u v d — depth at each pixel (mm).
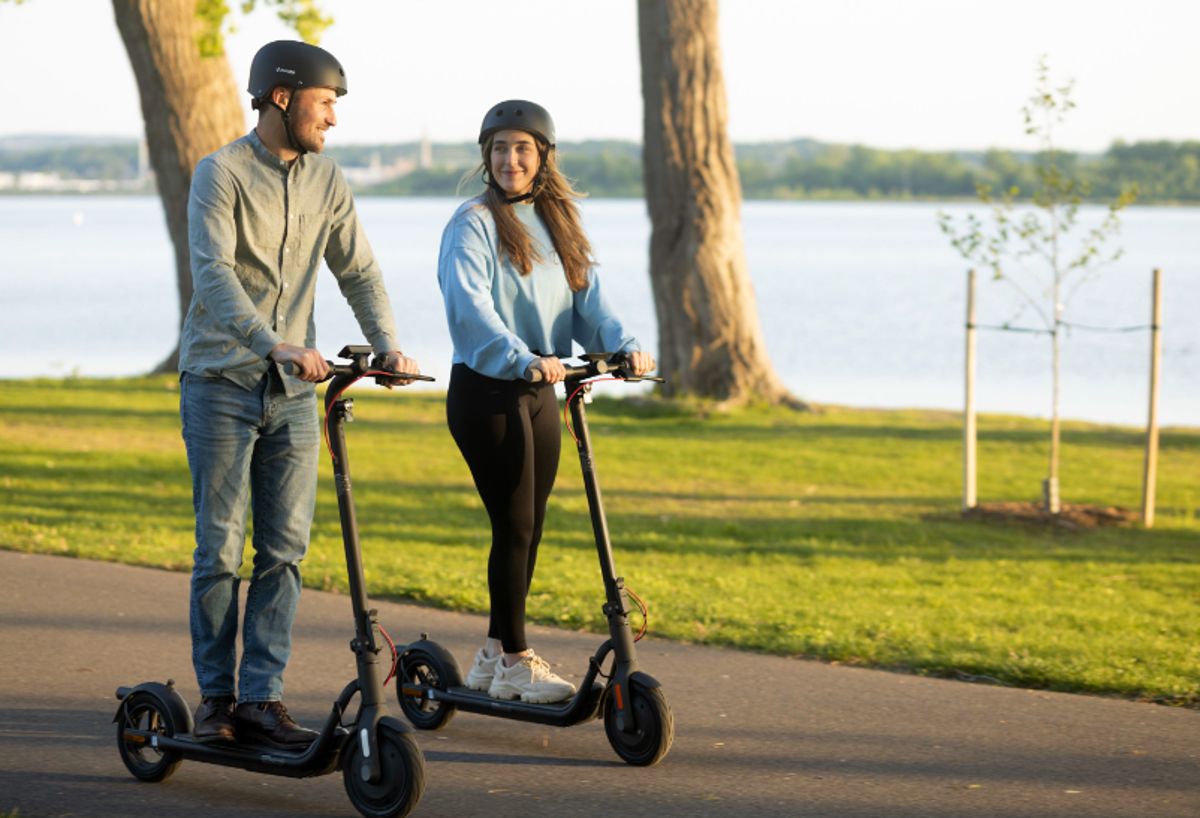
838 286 135750
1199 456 36719
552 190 12031
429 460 34312
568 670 14242
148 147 45875
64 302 109938
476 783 10781
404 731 9672
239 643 15773
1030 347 79375
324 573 18922
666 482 31609
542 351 12031
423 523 25078
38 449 33688
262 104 10344
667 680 13789
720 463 34344
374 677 9930
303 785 10797
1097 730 12062
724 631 15914
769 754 11461
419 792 9641
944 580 20156
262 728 10562
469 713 13047
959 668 14164
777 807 10188
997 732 12023
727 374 45375
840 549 23281
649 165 45562
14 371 65125
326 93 10352
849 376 65438
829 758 11344
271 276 10500
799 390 59969
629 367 11523
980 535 25203
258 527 10766
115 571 19016
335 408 10109
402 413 44031
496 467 11695
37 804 10148
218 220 10125
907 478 32531
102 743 11703
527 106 11641
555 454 12180
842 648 14922
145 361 70750
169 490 28219
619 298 115562
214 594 10602
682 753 11500
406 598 17781
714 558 22141
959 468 34094
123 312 101312
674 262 45438
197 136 45250
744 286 45562
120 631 15609
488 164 11781
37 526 22594
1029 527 26047
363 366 10039
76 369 53406
